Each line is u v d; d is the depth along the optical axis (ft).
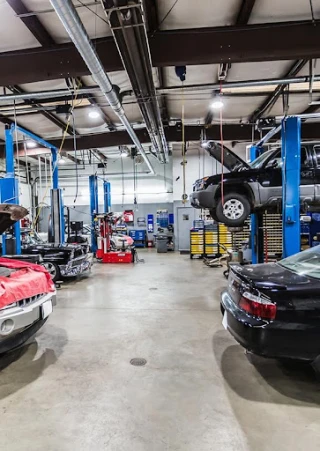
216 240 34.47
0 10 11.97
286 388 8.45
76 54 14.44
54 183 27.76
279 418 7.15
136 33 10.81
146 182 49.93
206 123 29.58
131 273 26.58
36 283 10.29
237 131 30.40
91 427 6.86
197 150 40.32
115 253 32.78
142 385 8.63
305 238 30.09
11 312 8.94
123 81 19.35
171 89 18.90
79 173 50.62
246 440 6.42
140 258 36.35
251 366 9.71
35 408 7.57
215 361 10.08
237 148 38.37
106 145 31.76
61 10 9.21
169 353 10.71
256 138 30.76
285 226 16.11
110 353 10.74
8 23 12.85
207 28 13.66
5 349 9.10
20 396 8.11
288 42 13.44
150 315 14.92
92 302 17.37
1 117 24.47
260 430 6.73
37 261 16.31
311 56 13.56
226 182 18.48
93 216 36.78
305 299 7.73
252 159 23.68
